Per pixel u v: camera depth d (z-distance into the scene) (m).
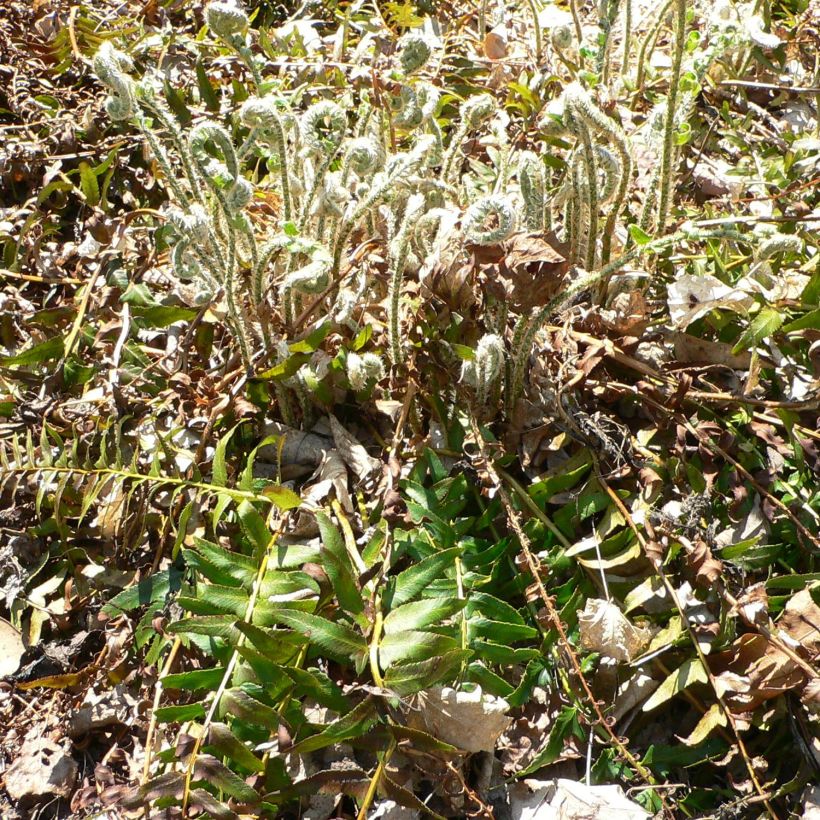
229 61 0.88
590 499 0.59
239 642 0.51
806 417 0.63
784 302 0.62
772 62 0.90
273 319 0.63
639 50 0.82
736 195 0.72
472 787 0.52
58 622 0.60
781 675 0.52
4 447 0.62
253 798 0.47
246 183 0.54
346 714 0.50
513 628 0.54
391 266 0.60
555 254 0.53
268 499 0.55
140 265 0.71
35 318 0.68
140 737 0.55
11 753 0.56
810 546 0.59
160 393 0.63
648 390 0.60
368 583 0.53
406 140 0.77
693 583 0.57
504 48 0.92
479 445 0.57
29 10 0.93
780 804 0.53
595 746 0.54
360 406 0.64
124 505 0.60
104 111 0.84
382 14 1.01
